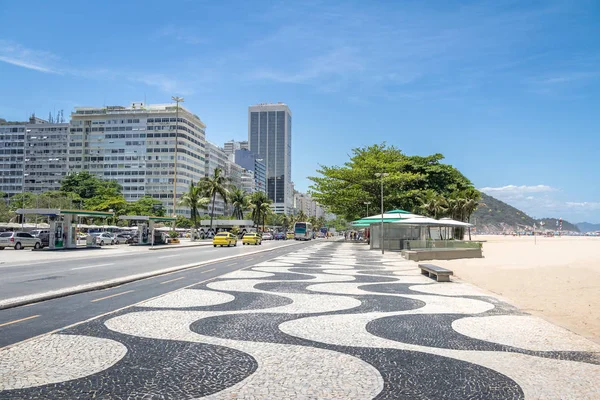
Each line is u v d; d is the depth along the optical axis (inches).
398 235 1610.5
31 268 789.2
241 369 224.5
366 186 2206.0
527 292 515.5
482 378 217.3
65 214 1450.5
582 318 371.2
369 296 488.4
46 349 255.3
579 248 1717.5
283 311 387.5
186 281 604.4
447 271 643.5
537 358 253.8
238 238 3218.5
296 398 186.4
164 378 209.0
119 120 5492.1
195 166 5753.0
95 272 716.0
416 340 291.9
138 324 325.4
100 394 187.6
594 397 193.6
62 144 5644.7
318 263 975.0
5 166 5821.9
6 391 189.6
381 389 199.5
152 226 1860.2
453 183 2679.6
